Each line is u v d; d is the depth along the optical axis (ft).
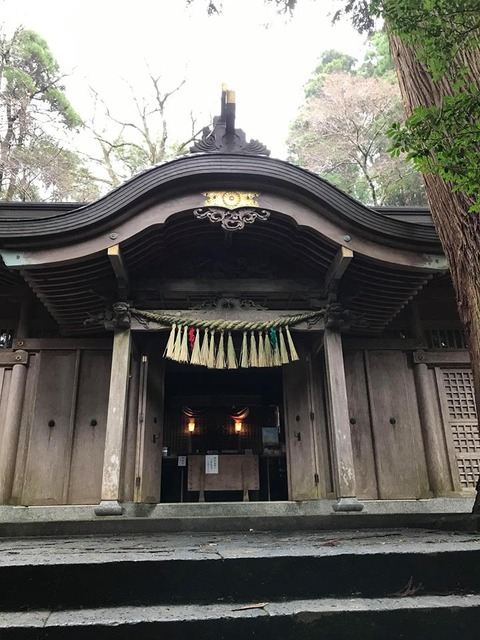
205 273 24.34
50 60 60.18
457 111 11.14
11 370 26.22
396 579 7.85
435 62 13.17
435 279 26.30
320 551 8.30
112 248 20.85
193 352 22.26
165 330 23.07
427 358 27.78
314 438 24.62
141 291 23.59
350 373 27.32
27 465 24.40
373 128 71.56
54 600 7.20
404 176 65.46
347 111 70.74
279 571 7.72
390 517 19.61
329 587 7.70
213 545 11.34
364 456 25.93
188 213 21.43
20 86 56.54
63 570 7.34
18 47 58.39
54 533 18.56
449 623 6.75
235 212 21.34
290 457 25.98
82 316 25.08
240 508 23.22
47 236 20.70
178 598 7.41
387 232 21.80
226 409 45.27
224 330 22.94
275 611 6.70
